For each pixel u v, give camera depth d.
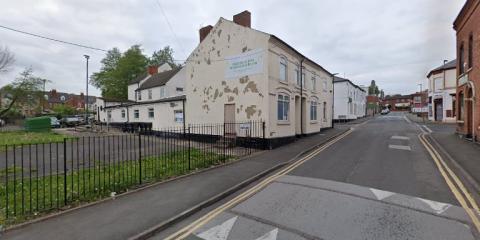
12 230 4.90
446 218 5.12
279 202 6.28
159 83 35.41
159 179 8.40
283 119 16.73
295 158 11.80
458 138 15.46
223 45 17.45
